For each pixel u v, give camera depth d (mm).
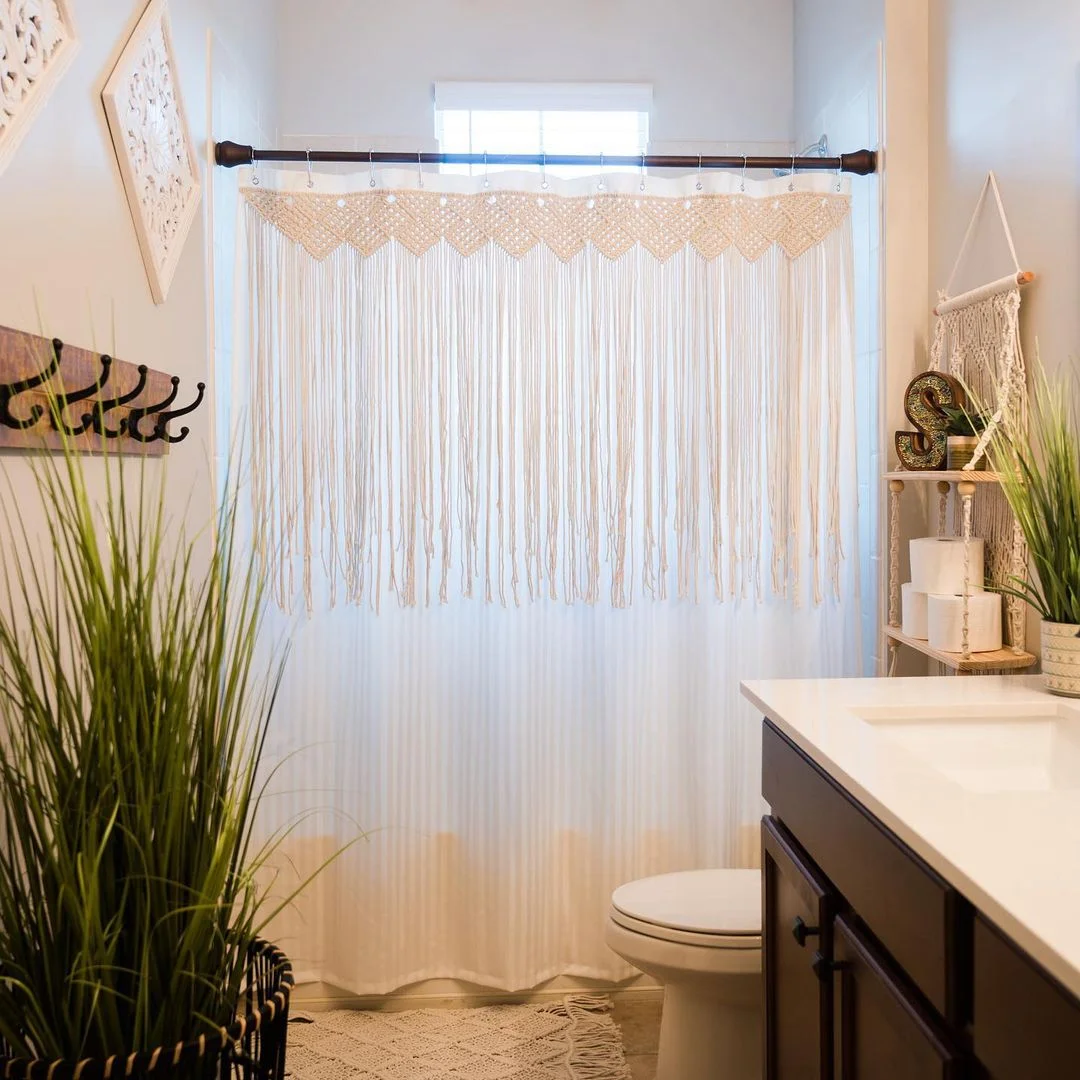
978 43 2191
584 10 3363
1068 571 1698
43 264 1471
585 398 2496
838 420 2514
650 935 2029
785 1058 1716
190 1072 1111
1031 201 1970
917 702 1694
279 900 2582
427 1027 2562
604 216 2469
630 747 2613
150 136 1936
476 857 2605
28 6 1389
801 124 3285
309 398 2451
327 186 2449
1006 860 994
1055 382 1884
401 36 3340
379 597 2518
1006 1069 942
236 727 1241
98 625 1118
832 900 1460
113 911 1112
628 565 2564
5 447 1341
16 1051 1094
